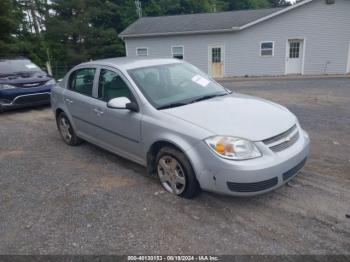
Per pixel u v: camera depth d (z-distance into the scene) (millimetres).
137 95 3785
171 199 3523
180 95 3965
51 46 28359
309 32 18469
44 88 8742
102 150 5250
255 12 21469
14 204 3572
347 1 17328
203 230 2951
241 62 20078
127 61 4441
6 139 6117
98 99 4477
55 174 4344
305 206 3270
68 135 5531
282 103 8969
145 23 23203
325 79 15641
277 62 19500
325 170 4094
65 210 3391
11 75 8789
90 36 29828
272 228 2938
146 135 3660
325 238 2766
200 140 3115
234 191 3043
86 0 29750
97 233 2965
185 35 20531
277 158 3059
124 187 3863
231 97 4074
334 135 5582
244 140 3000
